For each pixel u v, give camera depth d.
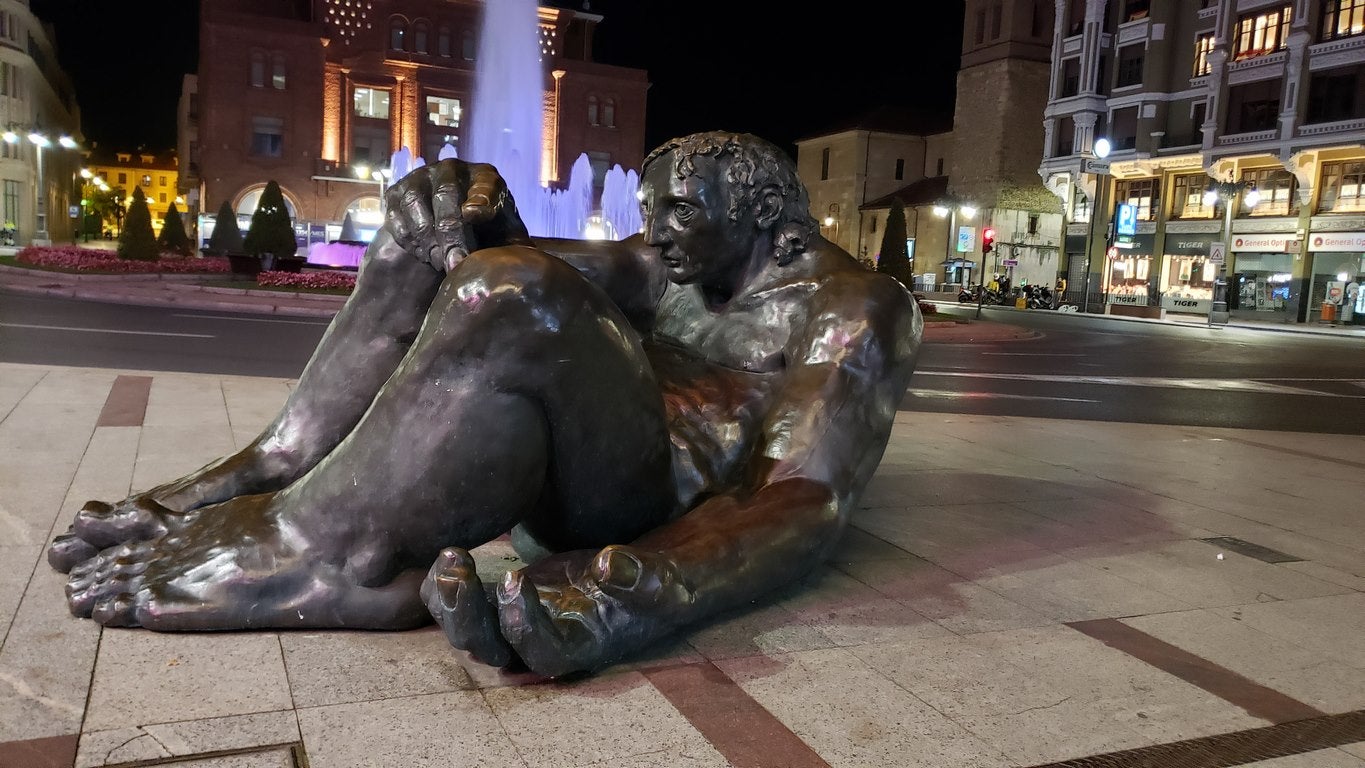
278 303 20.52
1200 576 3.83
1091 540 4.34
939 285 55.88
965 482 5.57
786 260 3.25
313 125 47.50
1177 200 43.91
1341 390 14.77
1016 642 2.96
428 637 2.67
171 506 3.04
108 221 111.06
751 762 2.12
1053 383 14.08
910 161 63.34
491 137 50.91
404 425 2.44
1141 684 2.69
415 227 2.85
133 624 2.62
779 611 3.12
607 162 53.31
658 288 3.52
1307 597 3.62
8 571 3.06
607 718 2.29
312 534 2.59
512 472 2.46
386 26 48.44
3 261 26.11
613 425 2.60
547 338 2.37
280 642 2.58
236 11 47.59
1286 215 39.19
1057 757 2.23
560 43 52.16
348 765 2.01
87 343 11.88
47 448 4.98
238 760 1.99
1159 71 43.34
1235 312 41.25
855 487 3.02
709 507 2.86
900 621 3.10
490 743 2.13
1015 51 52.22
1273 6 38.41
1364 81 35.47
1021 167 53.16
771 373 3.22
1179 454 7.11
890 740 2.27
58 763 1.95
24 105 52.88
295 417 3.20
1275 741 2.38
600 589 2.42
